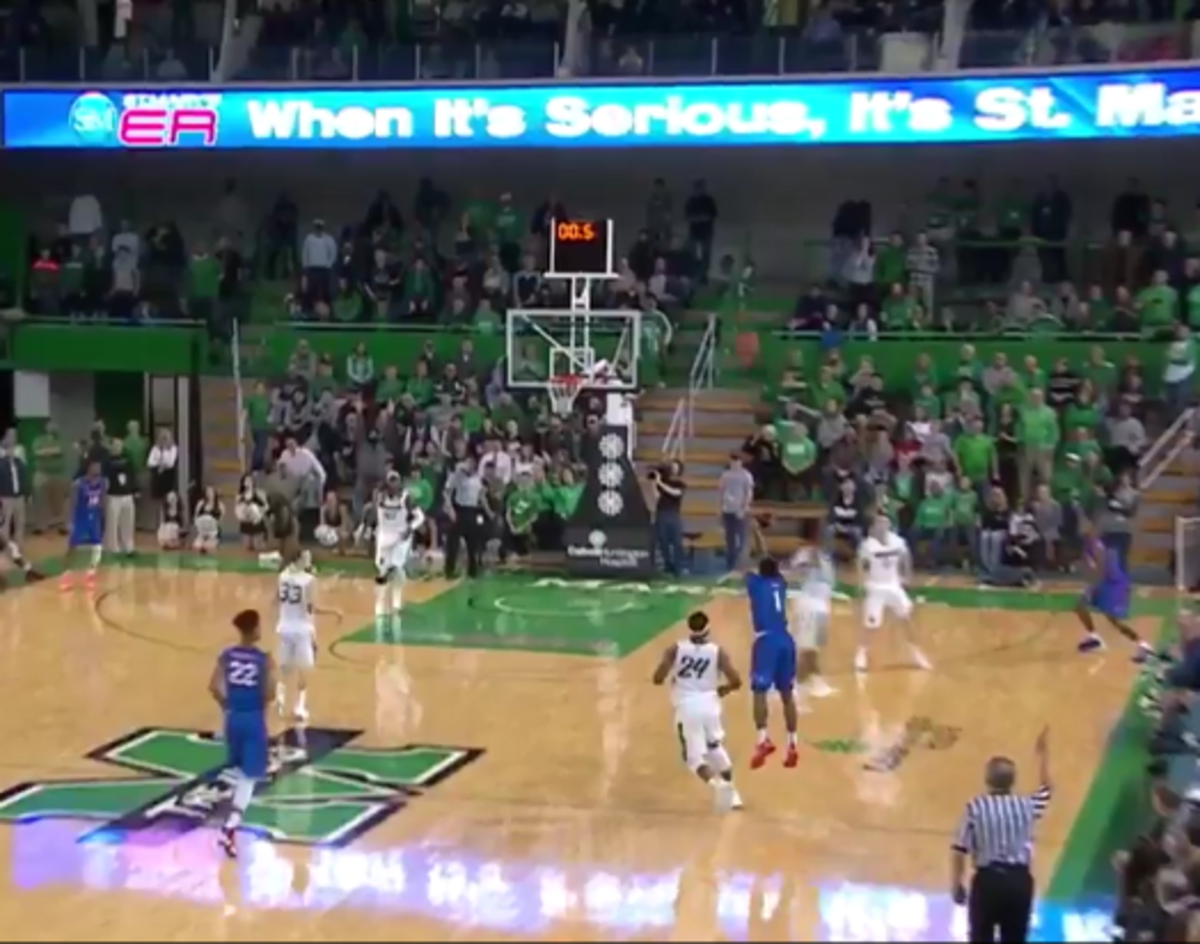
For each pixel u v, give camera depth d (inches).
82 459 941.2
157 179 1170.6
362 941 369.4
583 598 808.3
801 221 1097.4
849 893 402.9
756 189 1102.4
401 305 1044.5
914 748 538.9
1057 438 877.8
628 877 414.9
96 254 1085.8
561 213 1048.8
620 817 466.0
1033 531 843.4
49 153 1177.4
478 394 971.9
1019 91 925.8
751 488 876.0
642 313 944.9
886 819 464.1
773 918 385.1
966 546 882.8
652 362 986.7
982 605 789.9
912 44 949.2
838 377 933.2
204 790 492.7
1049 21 941.8
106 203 1173.1
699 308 1045.2
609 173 1120.8
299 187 1156.5
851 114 956.0
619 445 867.4
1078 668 655.8
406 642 704.4
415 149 1131.9
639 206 1119.6
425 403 959.6
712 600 802.8
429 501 908.0
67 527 1041.5
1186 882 365.1
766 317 1026.7
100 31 1082.1
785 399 939.3
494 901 397.1
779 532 914.7
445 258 1091.9
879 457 880.9
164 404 1064.2
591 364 896.3
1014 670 652.7
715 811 471.8
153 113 1042.1
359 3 1043.3
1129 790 489.1
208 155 1161.4
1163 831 400.8
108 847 440.1
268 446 972.6
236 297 1066.7
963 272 1011.3
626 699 605.6
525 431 957.8
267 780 502.0
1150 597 811.4
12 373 1063.6
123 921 383.2
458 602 796.0
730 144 976.9
